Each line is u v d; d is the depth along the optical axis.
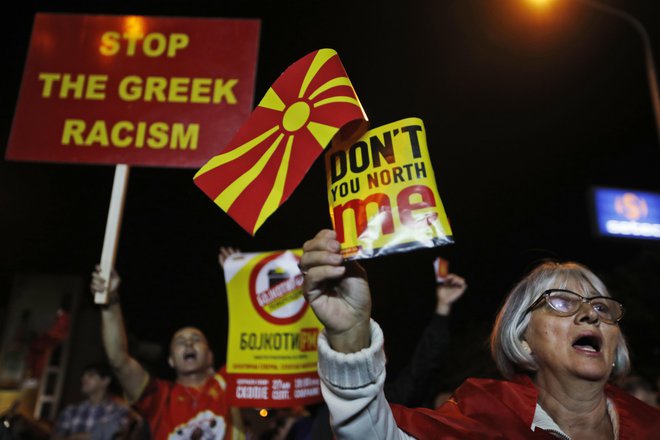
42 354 19.05
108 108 4.04
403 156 1.72
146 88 4.06
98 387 5.91
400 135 1.74
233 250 4.00
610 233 14.38
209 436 3.87
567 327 2.00
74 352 19.66
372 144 1.77
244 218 1.80
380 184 1.72
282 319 3.69
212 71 4.07
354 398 1.66
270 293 3.74
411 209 1.67
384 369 1.70
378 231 1.67
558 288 2.10
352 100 1.78
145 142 3.95
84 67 4.13
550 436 1.84
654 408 2.04
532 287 2.13
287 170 1.79
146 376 3.86
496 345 2.21
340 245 1.69
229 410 3.99
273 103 1.89
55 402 18.62
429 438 1.83
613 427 2.01
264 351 3.66
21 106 4.08
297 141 1.80
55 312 19.53
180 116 4.00
